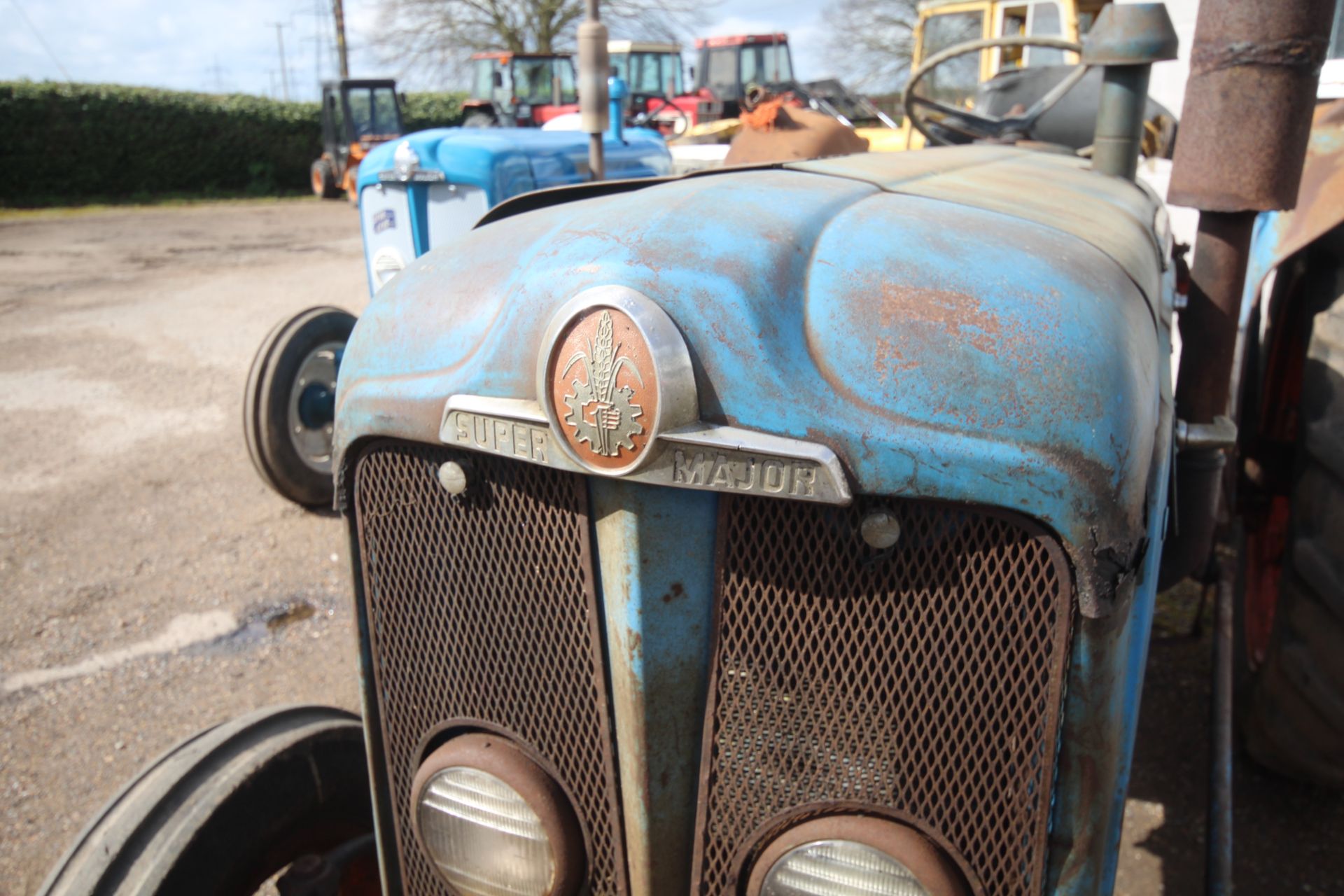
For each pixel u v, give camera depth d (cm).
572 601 78
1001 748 72
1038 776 71
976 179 108
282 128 1720
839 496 66
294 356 290
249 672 219
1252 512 160
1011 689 71
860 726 74
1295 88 88
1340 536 122
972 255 73
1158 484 76
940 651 71
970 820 74
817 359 67
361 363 83
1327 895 141
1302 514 127
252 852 105
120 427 392
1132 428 68
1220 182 91
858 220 76
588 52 206
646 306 66
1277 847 150
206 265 852
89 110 1562
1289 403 154
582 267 70
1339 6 188
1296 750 141
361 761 119
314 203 1540
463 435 76
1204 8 90
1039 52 418
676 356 66
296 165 1753
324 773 114
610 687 79
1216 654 132
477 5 1881
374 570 89
